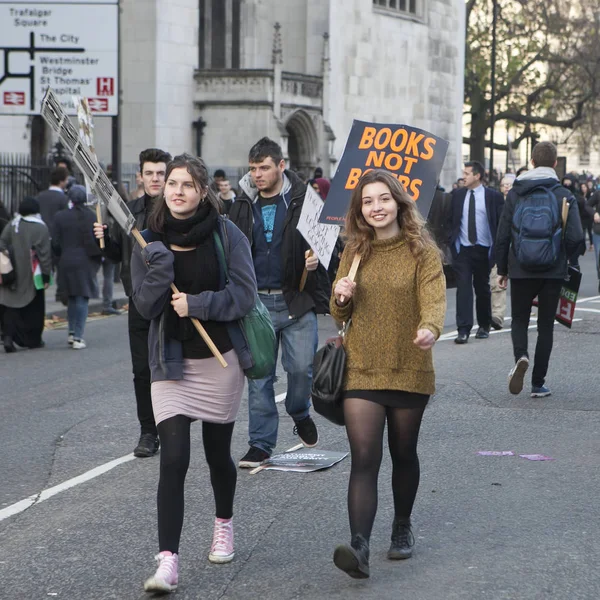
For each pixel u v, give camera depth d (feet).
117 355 51.39
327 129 161.68
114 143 82.79
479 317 54.03
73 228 53.31
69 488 26.86
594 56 188.96
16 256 52.44
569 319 39.65
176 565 19.20
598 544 21.97
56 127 20.22
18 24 82.17
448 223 52.49
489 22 205.16
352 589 19.43
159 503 19.30
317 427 33.68
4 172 94.27
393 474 20.80
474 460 29.01
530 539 22.30
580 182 155.02
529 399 37.73
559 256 36.60
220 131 146.92
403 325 19.95
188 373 19.88
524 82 201.16
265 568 20.65
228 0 168.86
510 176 63.46
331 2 170.50
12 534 23.12
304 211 27.66
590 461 28.96
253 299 19.99
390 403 19.92
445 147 26.00
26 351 53.11
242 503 25.14
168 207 20.18
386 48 185.47
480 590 19.34
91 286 53.72
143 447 29.94
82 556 21.54
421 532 22.84
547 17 191.21
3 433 33.68
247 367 20.25
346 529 23.06
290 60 172.35
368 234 20.27
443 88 202.90
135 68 142.51
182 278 19.86
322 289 28.96
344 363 19.97
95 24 81.87
